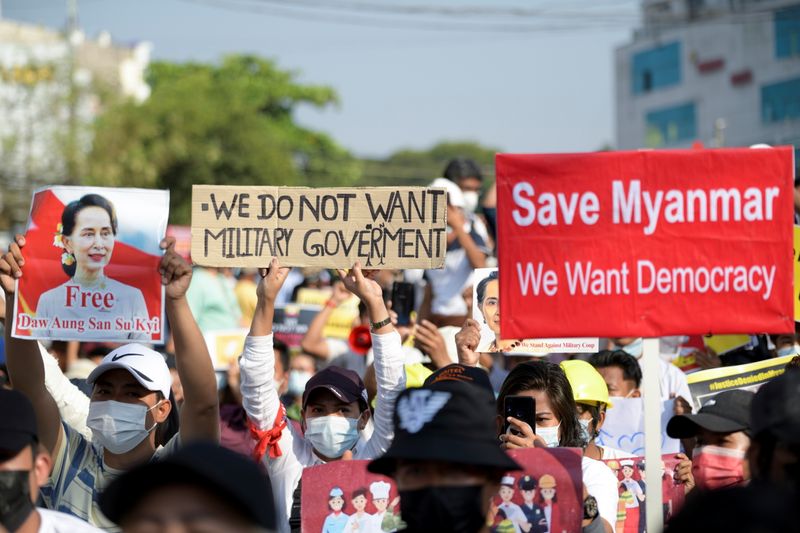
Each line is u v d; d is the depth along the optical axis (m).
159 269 7.12
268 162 61.00
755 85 51.50
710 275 6.89
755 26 51.53
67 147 52.69
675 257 6.89
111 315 7.14
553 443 7.39
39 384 7.24
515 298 6.94
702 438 6.77
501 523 6.30
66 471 7.21
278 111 89.25
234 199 7.41
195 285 17.70
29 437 5.36
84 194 7.21
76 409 8.08
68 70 54.97
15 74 53.53
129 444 7.09
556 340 8.48
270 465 7.56
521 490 6.32
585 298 6.90
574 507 6.28
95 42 82.75
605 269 6.91
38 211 7.23
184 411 7.02
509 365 12.33
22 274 7.16
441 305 11.58
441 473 4.84
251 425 7.47
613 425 9.32
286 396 13.49
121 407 7.08
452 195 11.65
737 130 52.59
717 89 53.75
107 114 56.34
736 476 6.60
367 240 7.40
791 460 5.01
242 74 89.25
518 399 7.13
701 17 52.31
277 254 7.40
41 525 5.49
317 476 6.68
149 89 88.38
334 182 88.31
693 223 6.91
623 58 60.38
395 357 7.35
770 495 3.61
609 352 9.78
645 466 6.76
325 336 14.99
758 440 5.13
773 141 50.12
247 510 4.02
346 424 7.60
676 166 6.92
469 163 12.80
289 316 15.02
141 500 4.05
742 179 6.92
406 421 4.91
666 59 57.41
